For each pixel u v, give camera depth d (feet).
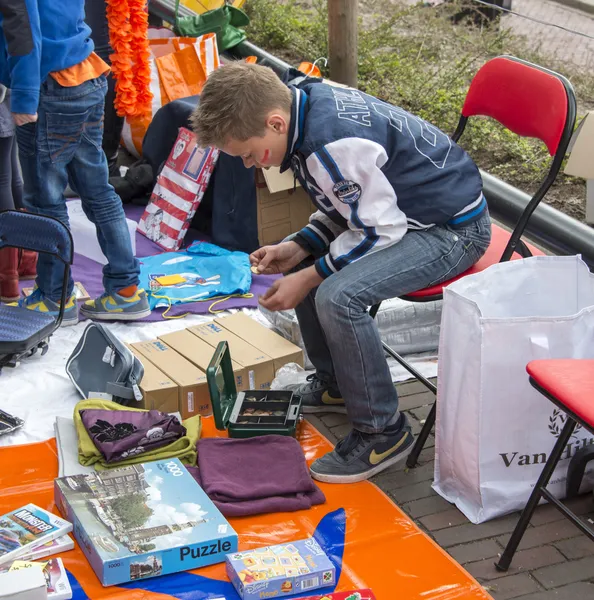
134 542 7.25
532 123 8.63
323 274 8.39
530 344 7.52
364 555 7.59
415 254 8.24
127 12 14.17
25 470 8.79
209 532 7.43
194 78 16.43
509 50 20.31
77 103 10.46
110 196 11.44
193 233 14.97
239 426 9.20
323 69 18.80
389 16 22.97
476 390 7.63
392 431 8.78
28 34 9.42
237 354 10.41
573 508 8.26
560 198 15.40
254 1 23.43
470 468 7.97
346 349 8.27
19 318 10.85
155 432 8.73
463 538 7.89
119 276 11.71
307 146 7.83
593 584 7.32
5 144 11.89
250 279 12.96
